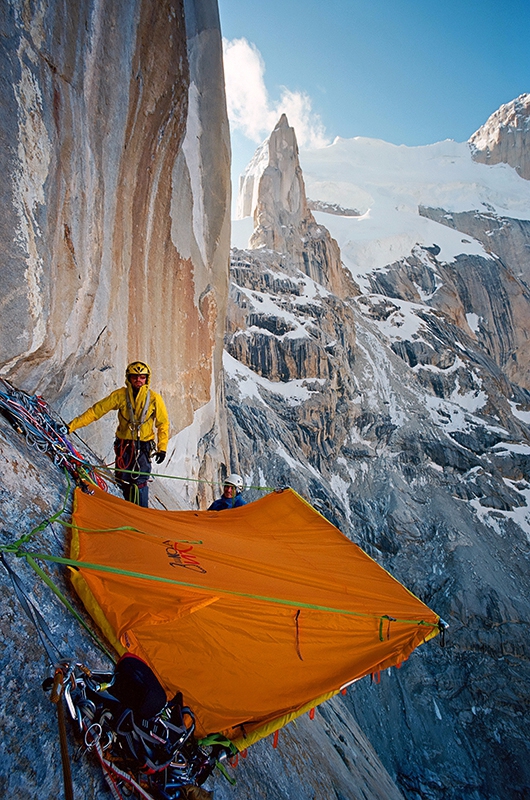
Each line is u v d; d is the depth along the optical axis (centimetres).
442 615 5262
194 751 328
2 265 582
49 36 643
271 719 369
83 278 793
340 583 501
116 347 1032
